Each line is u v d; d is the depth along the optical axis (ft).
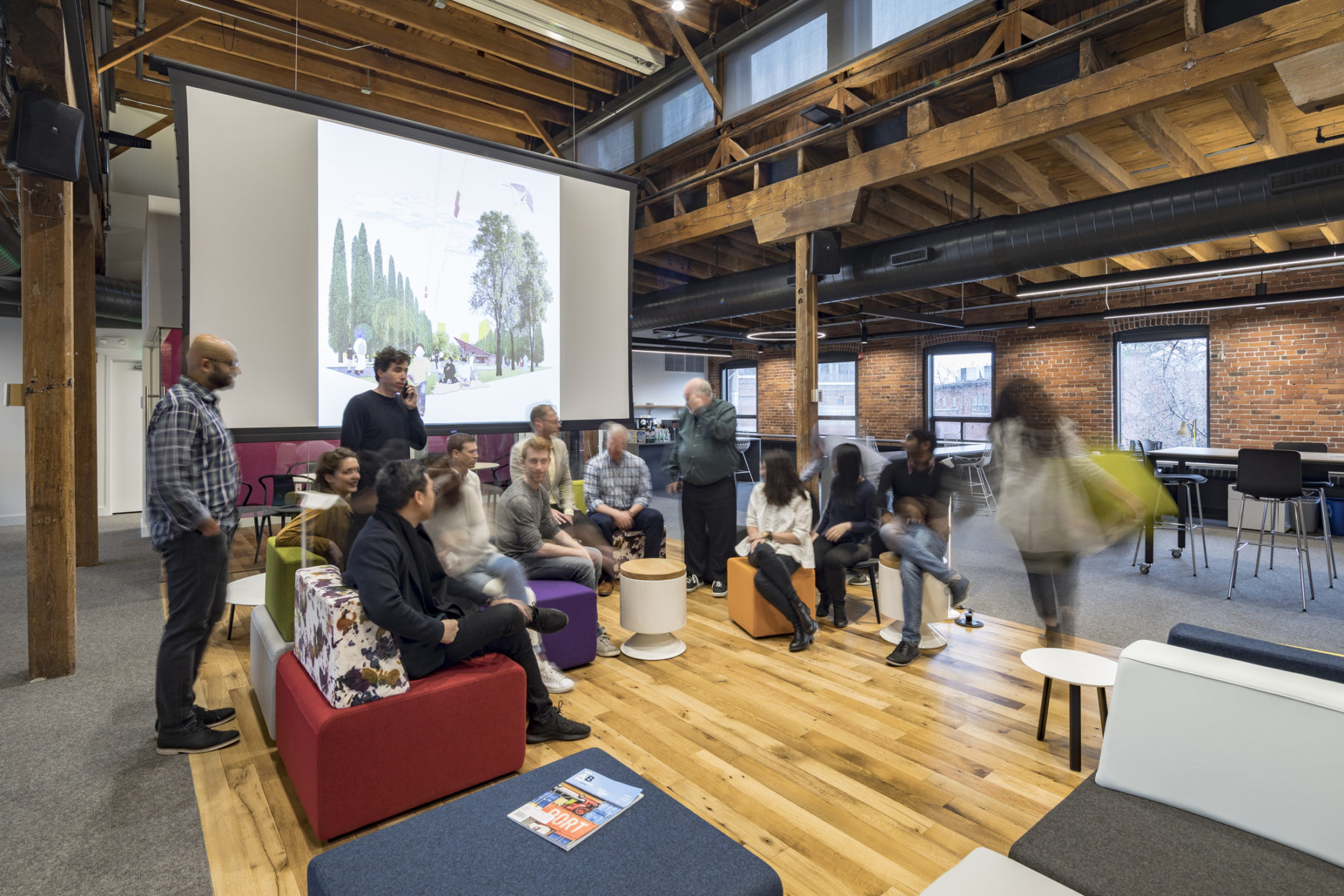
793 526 11.57
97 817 6.32
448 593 7.93
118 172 23.26
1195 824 4.40
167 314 19.53
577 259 15.74
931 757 7.52
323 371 12.33
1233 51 9.78
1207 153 15.67
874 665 10.25
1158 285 26.61
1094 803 4.68
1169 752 4.65
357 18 15.37
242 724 8.27
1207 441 25.89
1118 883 3.82
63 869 5.57
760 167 16.97
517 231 14.73
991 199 19.26
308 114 12.12
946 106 13.87
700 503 14.70
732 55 16.57
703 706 8.81
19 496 24.27
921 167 13.53
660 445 33.83
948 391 34.45
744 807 6.55
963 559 17.57
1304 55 9.20
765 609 11.51
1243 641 5.53
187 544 7.30
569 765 5.09
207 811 6.44
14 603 13.70
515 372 14.74
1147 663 4.81
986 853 4.17
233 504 7.75
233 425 11.51
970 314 32.99
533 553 10.68
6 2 8.71
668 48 17.13
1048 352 30.35
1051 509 10.05
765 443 36.78
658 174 20.27
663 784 6.94
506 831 4.26
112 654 10.69
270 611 8.82
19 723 8.27
